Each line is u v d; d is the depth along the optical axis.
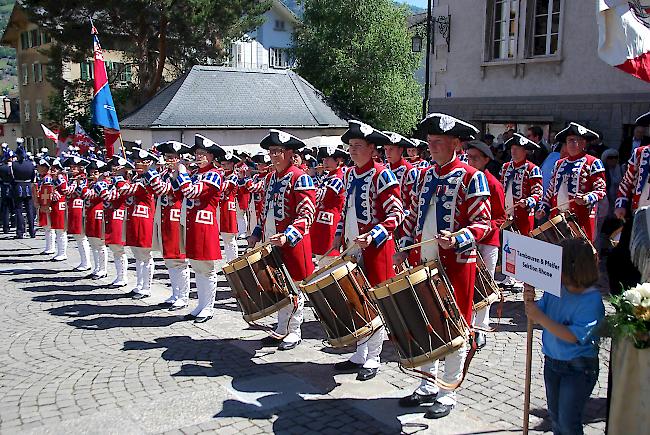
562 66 14.62
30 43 43.97
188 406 5.05
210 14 25.33
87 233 9.90
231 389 5.39
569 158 8.09
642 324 3.25
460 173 4.79
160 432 4.61
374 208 5.54
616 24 5.98
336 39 29.28
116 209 9.15
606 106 13.86
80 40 24.75
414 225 5.17
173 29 25.67
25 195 14.51
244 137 18.70
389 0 30.19
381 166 5.64
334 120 20.48
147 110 19.05
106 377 5.69
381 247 5.43
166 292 9.03
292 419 4.80
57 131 28.84
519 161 8.42
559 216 6.91
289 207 6.27
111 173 9.45
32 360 6.18
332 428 4.64
